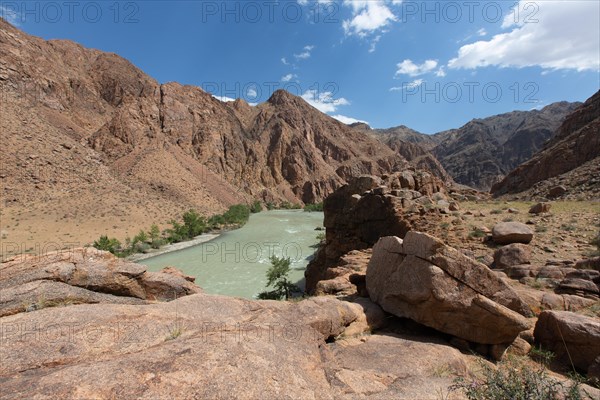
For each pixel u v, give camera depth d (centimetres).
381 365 485
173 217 6994
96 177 7400
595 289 834
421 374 464
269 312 567
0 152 6153
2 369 344
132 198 7125
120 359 343
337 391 380
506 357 591
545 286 918
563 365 586
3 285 671
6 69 11119
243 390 318
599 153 4838
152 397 289
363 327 646
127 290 812
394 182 2448
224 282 3203
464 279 609
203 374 327
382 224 1923
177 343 392
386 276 723
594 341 560
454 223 1697
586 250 1204
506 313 571
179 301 580
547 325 635
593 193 3123
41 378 304
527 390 376
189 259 4175
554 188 3819
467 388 393
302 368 396
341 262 1479
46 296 648
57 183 6438
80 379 301
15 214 5072
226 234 6219
